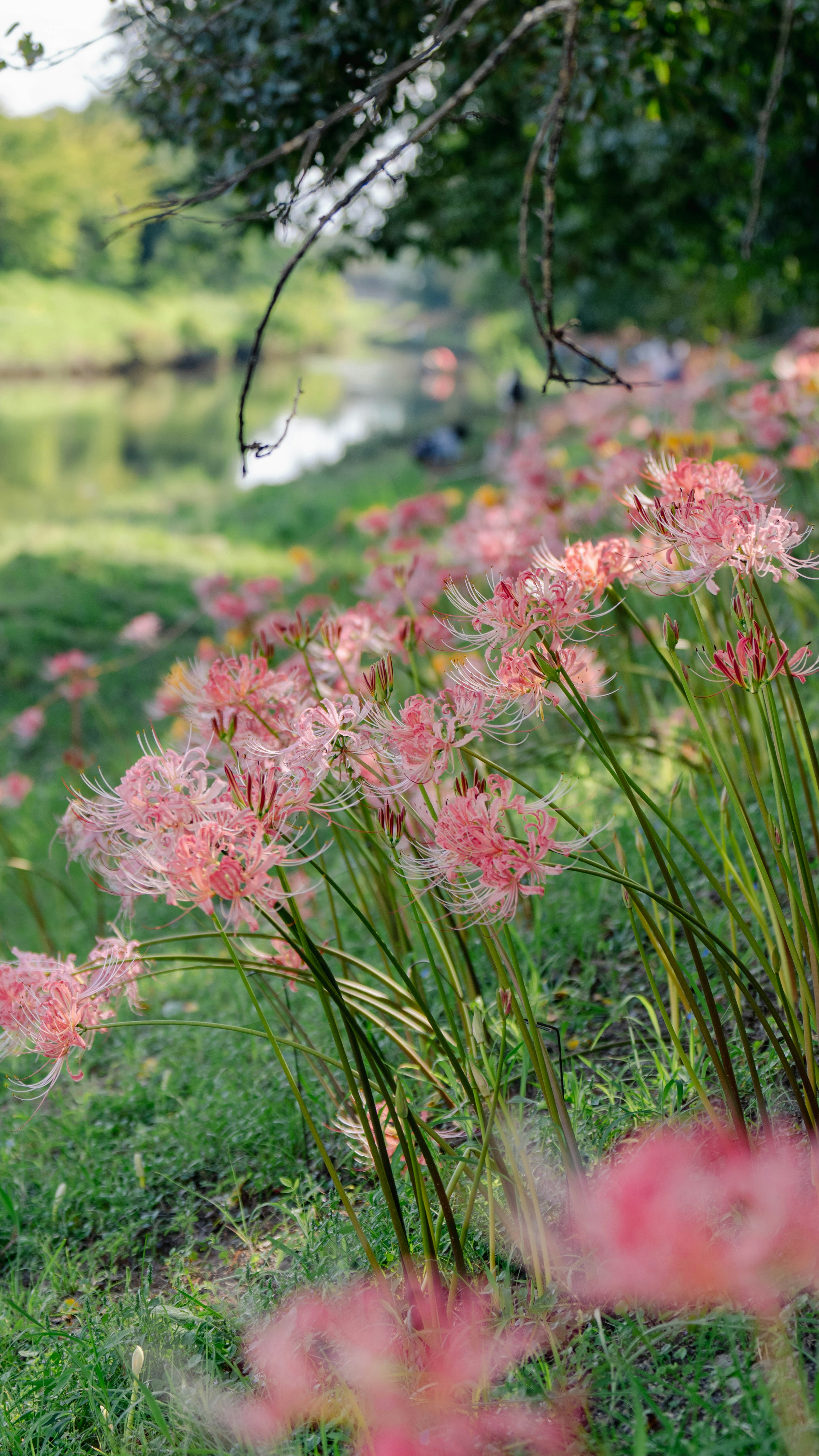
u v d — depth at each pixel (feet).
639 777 11.71
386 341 269.64
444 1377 5.64
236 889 5.52
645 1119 7.37
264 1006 11.64
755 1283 4.91
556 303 76.74
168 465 85.61
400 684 13.41
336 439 100.32
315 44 13.10
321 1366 6.20
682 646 7.33
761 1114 6.33
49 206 177.27
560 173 25.39
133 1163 9.64
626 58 15.17
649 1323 6.02
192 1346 6.86
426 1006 6.62
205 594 17.47
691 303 53.67
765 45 17.29
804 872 6.06
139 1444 6.25
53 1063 6.96
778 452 15.03
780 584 12.65
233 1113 9.64
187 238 25.22
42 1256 8.84
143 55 12.36
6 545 48.47
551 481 16.72
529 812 5.65
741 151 24.35
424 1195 6.19
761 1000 6.66
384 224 26.27
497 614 5.92
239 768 6.11
